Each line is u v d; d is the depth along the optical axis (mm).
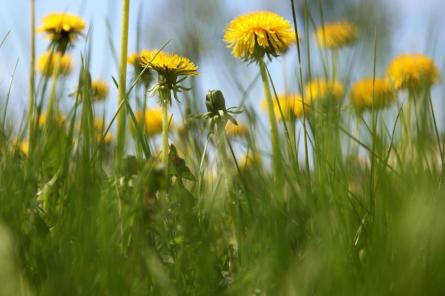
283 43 1223
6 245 971
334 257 967
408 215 965
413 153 1064
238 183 1136
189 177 1154
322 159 1068
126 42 1160
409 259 955
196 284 1012
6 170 1129
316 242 1005
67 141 1146
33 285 1000
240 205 1096
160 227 1058
